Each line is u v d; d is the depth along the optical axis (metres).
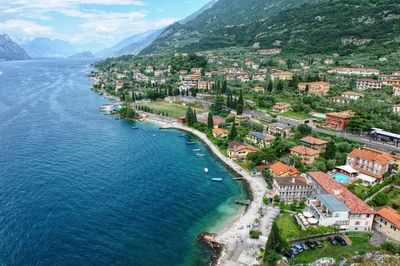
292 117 189.12
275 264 73.88
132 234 87.31
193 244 83.94
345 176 114.19
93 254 78.75
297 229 87.19
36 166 131.25
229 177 127.00
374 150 129.50
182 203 105.38
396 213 85.81
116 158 144.38
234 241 84.38
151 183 119.75
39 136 173.62
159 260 77.62
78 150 153.25
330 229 84.06
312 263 74.00
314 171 119.19
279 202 103.31
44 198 104.94
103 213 97.38
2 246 80.25
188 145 166.88
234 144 150.12
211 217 97.25
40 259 76.25
